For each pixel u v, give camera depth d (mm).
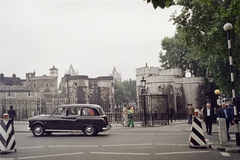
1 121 10977
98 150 11242
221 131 11984
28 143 13656
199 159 9273
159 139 14805
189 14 21156
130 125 26719
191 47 24719
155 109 45719
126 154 10242
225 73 31031
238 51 20359
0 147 10852
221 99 42906
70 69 183750
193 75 57500
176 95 50406
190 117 28484
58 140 14750
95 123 16688
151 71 57906
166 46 58375
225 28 12953
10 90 66688
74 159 9414
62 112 17016
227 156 9820
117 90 120625
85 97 76250
